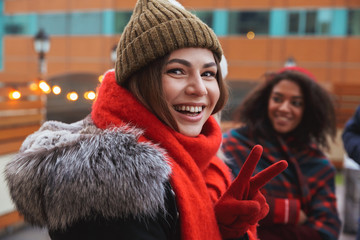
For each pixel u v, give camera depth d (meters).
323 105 2.05
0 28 18.30
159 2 0.99
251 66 15.49
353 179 4.17
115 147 0.82
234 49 15.51
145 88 0.95
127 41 0.97
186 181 0.91
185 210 0.87
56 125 1.03
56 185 0.78
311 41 14.92
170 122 0.96
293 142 2.05
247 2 15.21
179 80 0.96
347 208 4.21
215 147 1.05
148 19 0.95
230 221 0.97
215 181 1.11
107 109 0.97
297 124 2.05
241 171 0.99
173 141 0.94
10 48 18.31
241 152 1.92
